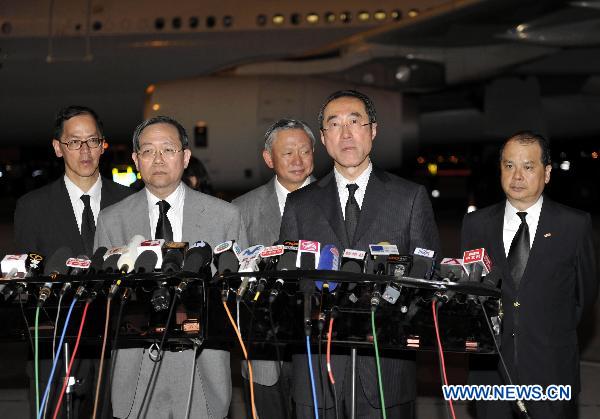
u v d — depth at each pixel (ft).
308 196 10.55
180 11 38.27
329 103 10.04
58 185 12.11
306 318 8.20
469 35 35.37
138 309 8.77
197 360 10.22
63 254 9.53
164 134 10.21
